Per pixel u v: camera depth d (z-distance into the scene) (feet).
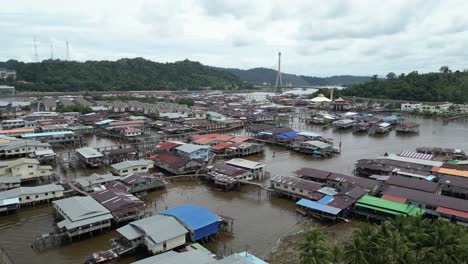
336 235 183.11
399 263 116.37
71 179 267.59
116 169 274.36
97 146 396.98
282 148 406.00
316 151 367.25
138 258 159.12
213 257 145.89
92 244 173.88
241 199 240.53
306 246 123.95
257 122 594.65
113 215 189.37
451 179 247.09
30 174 261.65
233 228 194.29
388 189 225.35
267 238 183.01
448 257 116.88
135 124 500.33
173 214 183.11
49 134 397.80
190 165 292.81
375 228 133.39
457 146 414.00
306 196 227.61
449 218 189.78
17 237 182.80
